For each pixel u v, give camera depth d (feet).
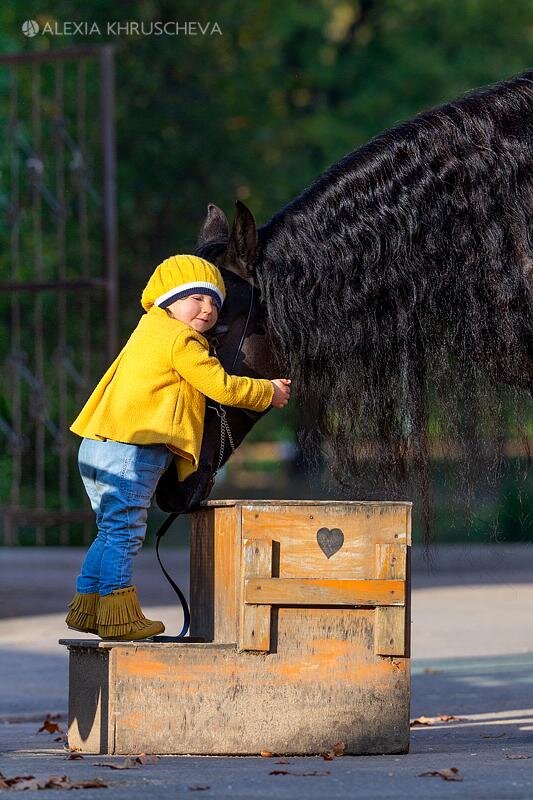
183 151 103.91
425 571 76.13
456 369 27.63
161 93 102.68
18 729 33.24
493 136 28.14
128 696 25.44
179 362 25.62
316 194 27.40
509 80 29.45
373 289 26.94
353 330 26.76
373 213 27.22
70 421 82.79
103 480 26.16
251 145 112.98
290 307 26.43
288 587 25.58
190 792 20.57
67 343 88.28
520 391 28.50
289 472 145.07
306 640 25.84
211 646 25.55
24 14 90.43
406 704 26.13
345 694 25.90
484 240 27.58
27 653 46.55
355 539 26.04
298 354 26.58
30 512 67.92
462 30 152.56
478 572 75.72
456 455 28.17
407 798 20.07
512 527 80.07
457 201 27.66
